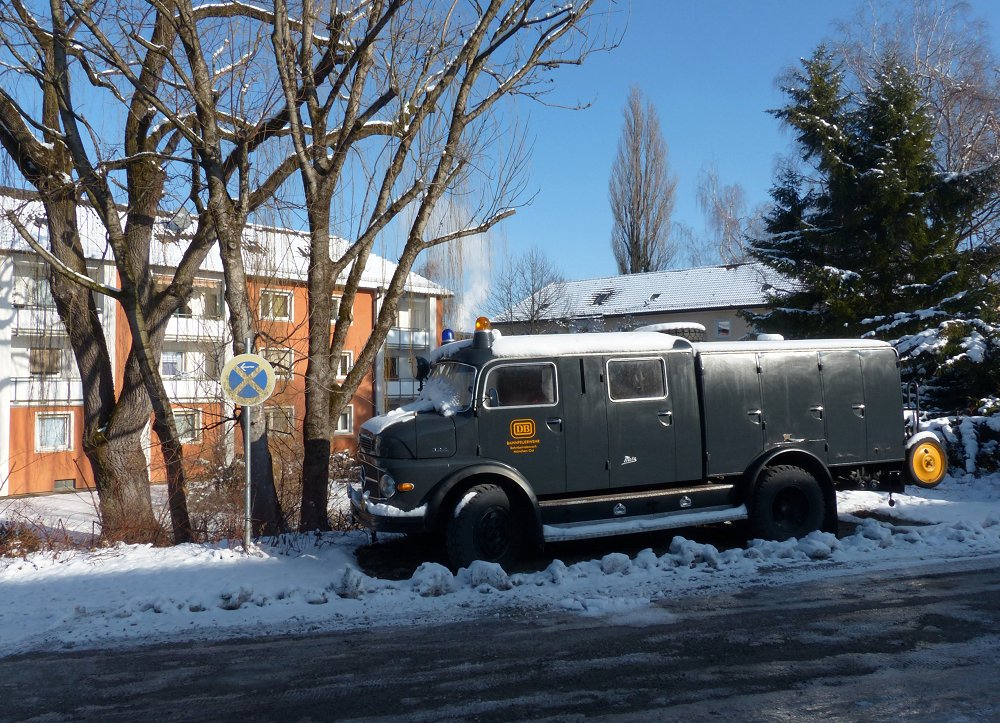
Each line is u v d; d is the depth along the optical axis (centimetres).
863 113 2177
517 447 861
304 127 1093
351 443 3397
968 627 609
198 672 558
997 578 759
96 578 810
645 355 909
